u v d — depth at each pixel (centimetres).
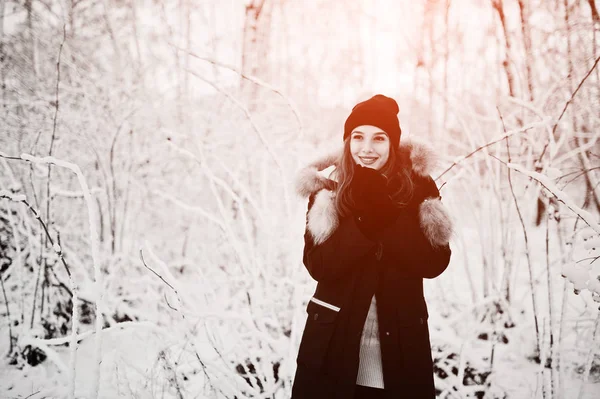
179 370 229
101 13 467
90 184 395
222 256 393
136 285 359
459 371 228
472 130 402
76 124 391
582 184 351
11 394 249
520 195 342
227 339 281
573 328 266
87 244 375
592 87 342
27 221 299
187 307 261
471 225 399
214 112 437
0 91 376
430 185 162
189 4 474
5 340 296
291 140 431
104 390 238
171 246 423
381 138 158
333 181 168
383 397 146
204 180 432
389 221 146
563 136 263
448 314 329
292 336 222
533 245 386
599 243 160
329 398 148
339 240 148
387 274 150
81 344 310
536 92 379
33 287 319
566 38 375
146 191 414
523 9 393
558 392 204
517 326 293
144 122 422
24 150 357
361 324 146
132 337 298
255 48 474
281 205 384
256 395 215
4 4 419
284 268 335
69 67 425
